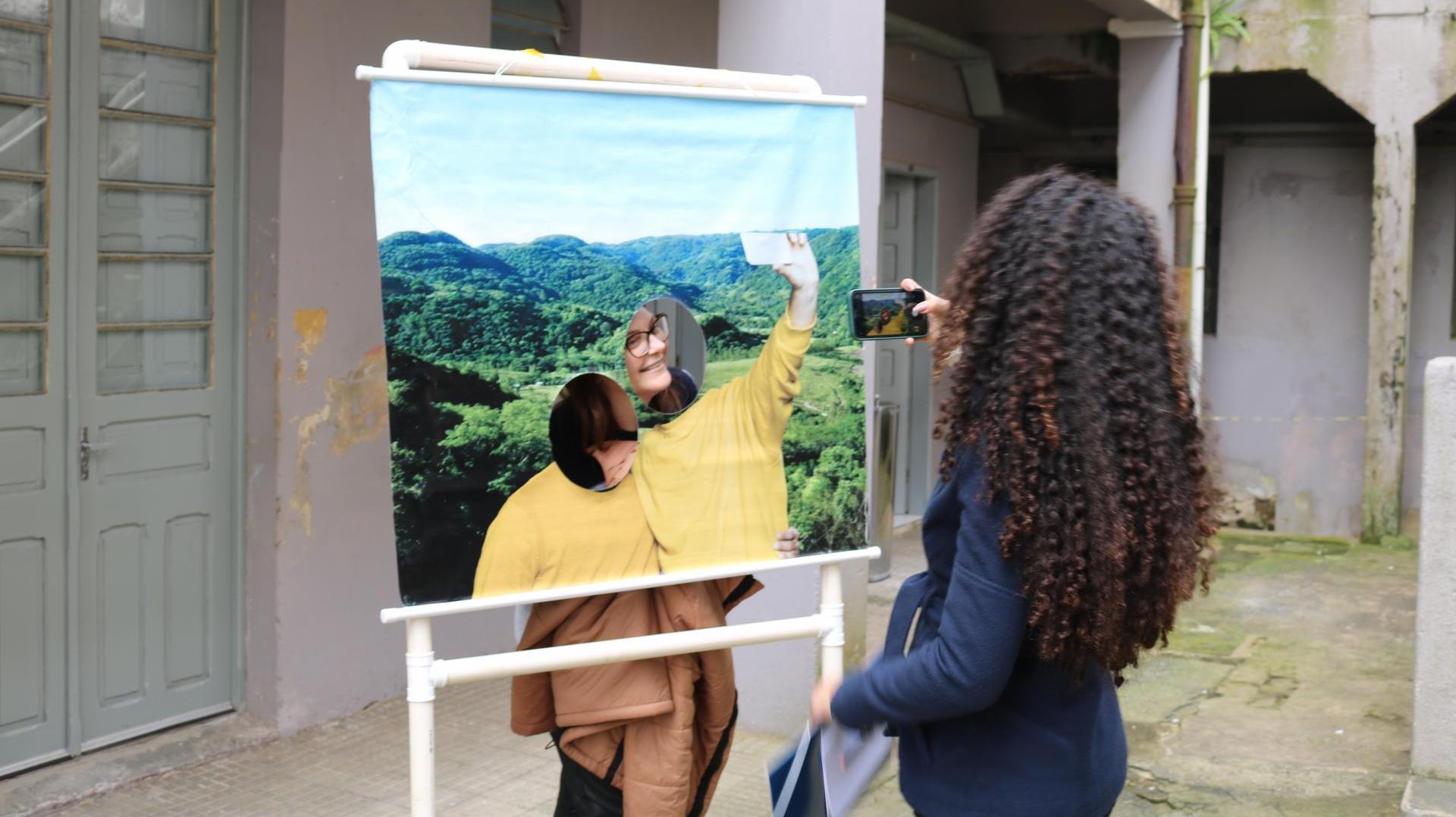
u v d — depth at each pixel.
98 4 4.11
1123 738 2.10
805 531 2.75
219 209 4.50
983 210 2.09
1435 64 8.33
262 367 4.55
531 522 2.45
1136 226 1.97
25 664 4.02
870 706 1.98
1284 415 9.68
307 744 4.62
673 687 2.68
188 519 4.48
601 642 2.48
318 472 4.70
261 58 4.48
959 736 1.99
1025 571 1.83
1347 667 6.06
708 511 2.64
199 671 4.57
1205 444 2.00
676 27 6.34
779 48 4.59
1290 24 8.51
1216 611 7.20
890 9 7.75
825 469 2.78
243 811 4.07
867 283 4.78
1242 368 9.77
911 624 2.08
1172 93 8.14
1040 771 1.94
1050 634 1.83
